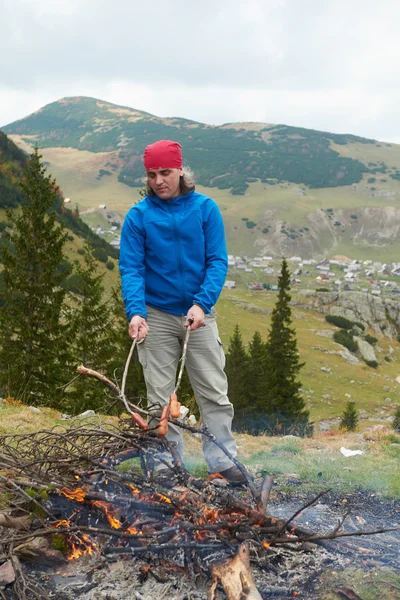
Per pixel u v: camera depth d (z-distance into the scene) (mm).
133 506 3021
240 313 106438
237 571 2541
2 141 104188
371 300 122062
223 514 2996
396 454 5688
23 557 2826
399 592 2697
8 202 86188
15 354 21031
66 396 20188
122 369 20922
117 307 24688
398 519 3717
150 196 3727
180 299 3729
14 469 3395
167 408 3305
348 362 86812
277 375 46750
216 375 3906
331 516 3758
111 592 2611
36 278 22125
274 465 5000
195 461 4914
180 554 2752
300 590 2693
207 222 3711
